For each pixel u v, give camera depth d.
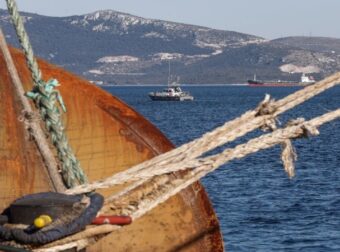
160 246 8.04
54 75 8.10
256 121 6.60
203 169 6.58
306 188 30.94
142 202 6.52
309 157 43.88
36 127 7.03
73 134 8.05
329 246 20.69
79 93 8.12
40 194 6.32
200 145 6.62
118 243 7.99
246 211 25.73
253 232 22.30
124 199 6.54
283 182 32.59
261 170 36.28
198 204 8.06
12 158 7.83
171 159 6.64
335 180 33.22
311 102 130.50
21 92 7.16
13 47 8.01
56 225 6.05
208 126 75.44
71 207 6.15
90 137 8.09
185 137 62.59
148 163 6.64
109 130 8.12
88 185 6.50
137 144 8.12
